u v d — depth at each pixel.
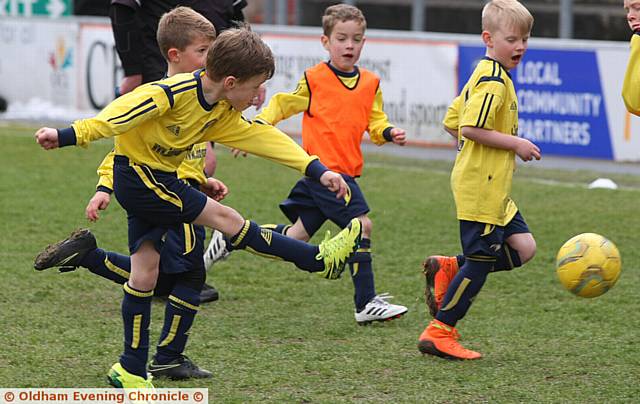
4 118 34.94
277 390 10.06
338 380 10.41
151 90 9.03
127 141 9.39
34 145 28.58
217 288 14.55
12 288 14.07
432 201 21.53
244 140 9.78
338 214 12.94
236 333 12.22
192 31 10.42
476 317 13.09
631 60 10.73
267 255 9.94
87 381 10.26
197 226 10.30
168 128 9.28
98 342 11.61
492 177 10.91
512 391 10.09
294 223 13.42
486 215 10.90
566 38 35.16
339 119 13.24
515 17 10.86
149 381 9.84
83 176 23.78
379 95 13.74
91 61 34.47
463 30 40.28
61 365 10.75
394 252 16.94
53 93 35.66
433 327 11.25
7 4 41.34
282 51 31.47
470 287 11.12
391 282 15.01
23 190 21.81
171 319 10.28
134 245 9.69
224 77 9.17
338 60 13.39
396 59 30.22
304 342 11.89
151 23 14.35
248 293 14.31
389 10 41.22
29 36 35.84
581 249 10.73
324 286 14.81
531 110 28.50
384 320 12.75
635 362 11.12
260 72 9.24
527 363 11.08
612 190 23.11
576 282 10.73
